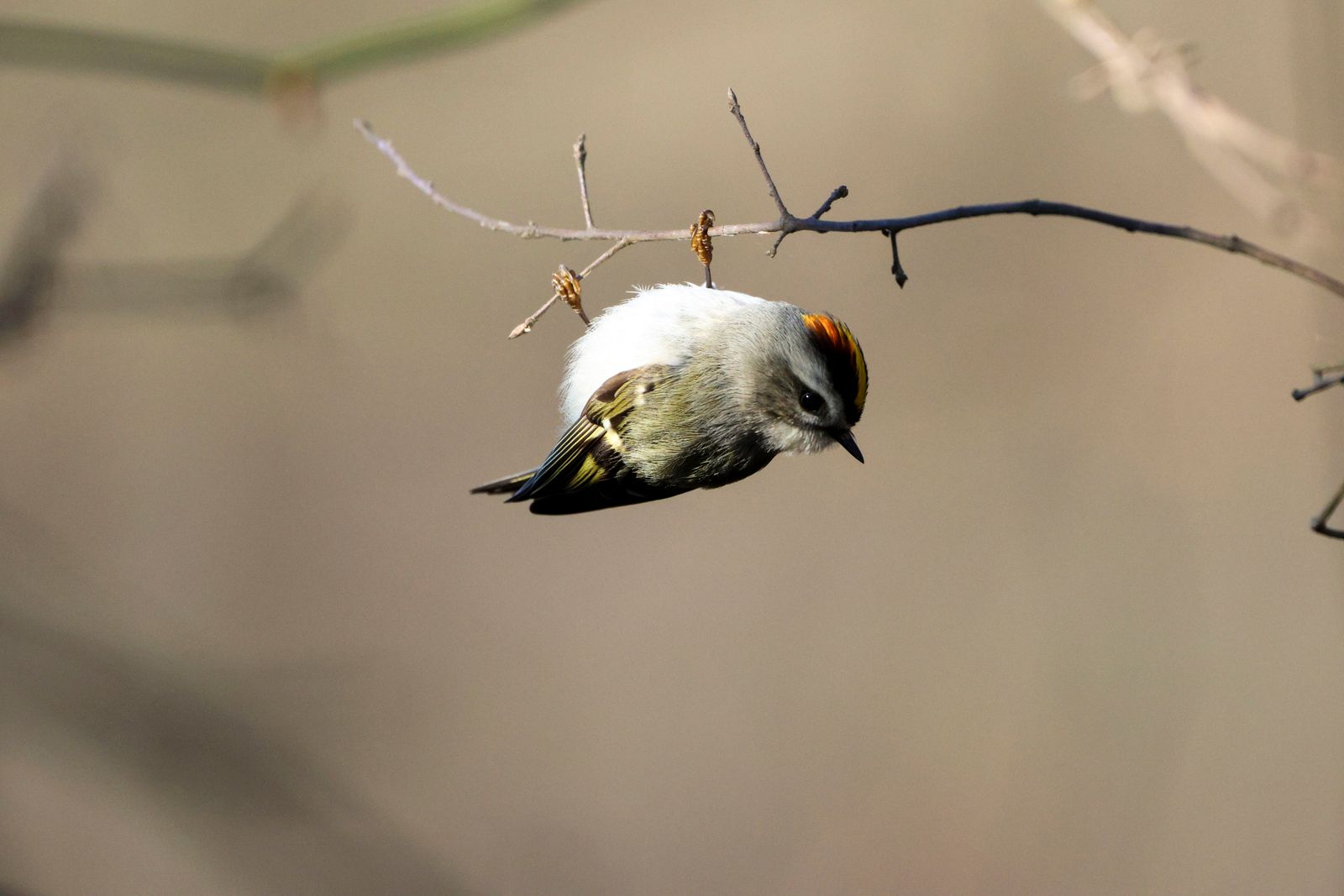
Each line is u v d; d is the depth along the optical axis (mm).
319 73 8008
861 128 12992
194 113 13102
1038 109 12555
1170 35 11922
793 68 13422
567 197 13273
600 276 13180
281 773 7938
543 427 13094
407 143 13641
